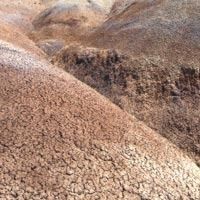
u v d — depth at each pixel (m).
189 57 38.25
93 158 24.11
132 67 38.66
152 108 34.94
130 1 68.38
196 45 39.50
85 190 22.16
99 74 39.72
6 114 26.86
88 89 32.97
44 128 25.78
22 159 23.41
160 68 37.81
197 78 36.34
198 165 29.70
